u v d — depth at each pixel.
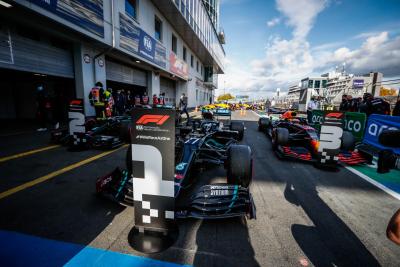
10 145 4.77
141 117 1.63
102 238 1.77
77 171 3.33
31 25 5.88
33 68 6.33
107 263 1.50
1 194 2.50
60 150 4.54
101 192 2.32
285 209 2.36
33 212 2.13
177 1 12.82
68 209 2.21
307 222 2.10
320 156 3.82
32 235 1.78
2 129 6.66
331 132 3.71
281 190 2.88
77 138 4.48
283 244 1.76
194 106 25.06
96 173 3.27
